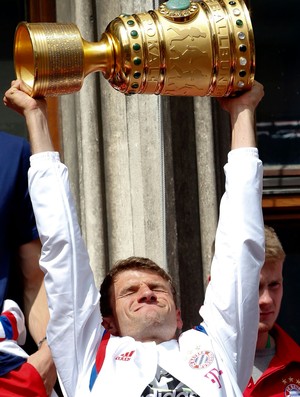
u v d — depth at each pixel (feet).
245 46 27.84
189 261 35.17
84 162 35.58
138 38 27.53
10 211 29.68
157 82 27.76
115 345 28.25
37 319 29.89
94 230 35.47
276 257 31.32
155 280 29.22
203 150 35.37
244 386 28.81
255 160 28.71
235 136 28.76
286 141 39.22
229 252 28.48
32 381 28.94
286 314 39.32
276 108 39.37
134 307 28.89
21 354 29.17
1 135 30.25
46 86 27.61
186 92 28.17
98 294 28.53
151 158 34.99
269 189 38.93
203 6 28.04
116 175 35.42
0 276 29.50
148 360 28.02
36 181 28.25
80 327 28.12
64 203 28.25
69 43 27.43
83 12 35.40
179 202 35.17
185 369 27.96
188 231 35.19
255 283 28.53
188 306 35.12
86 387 27.76
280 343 31.65
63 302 28.09
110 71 27.81
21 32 28.19
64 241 28.12
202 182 35.29
